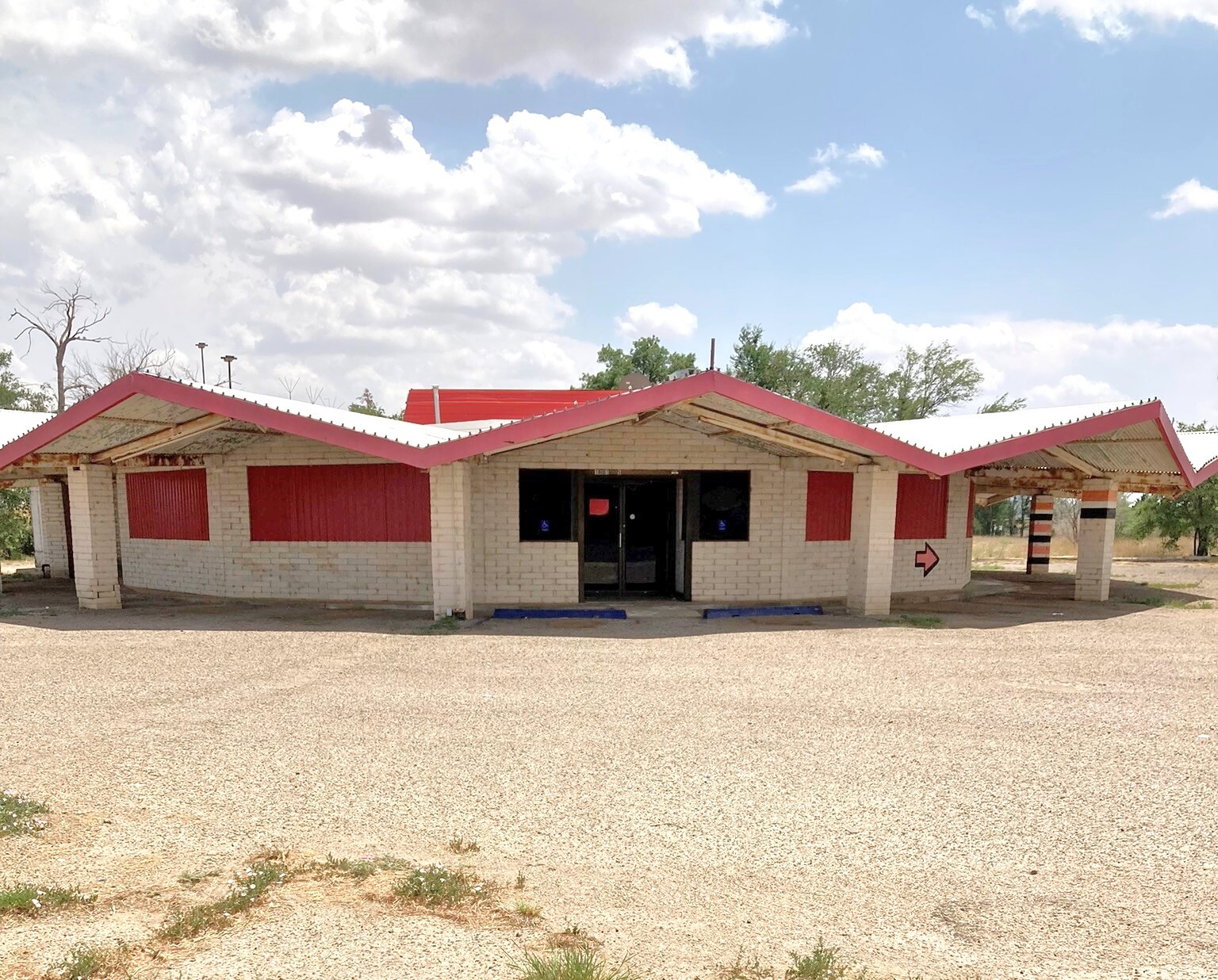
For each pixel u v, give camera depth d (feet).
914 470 43.91
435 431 52.34
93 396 38.75
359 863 14.32
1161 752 21.08
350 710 24.77
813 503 49.44
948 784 18.80
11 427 56.39
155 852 14.92
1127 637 38.14
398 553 47.21
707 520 48.49
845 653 33.65
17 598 52.26
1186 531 96.99
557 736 22.24
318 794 17.94
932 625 41.19
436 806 17.39
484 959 11.32
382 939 11.78
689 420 45.47
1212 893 13.83
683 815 16.98
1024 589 59.82
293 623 40.96
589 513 51.24
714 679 28.99
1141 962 11.70
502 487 46.85
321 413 44.16
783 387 142.82
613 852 15.23
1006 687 27.96
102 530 46.37
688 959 11.55
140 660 31.78
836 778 19.17
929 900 13.55
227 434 45.37
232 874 13.97
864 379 148.36
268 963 11.05
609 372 176.86
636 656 33.04
